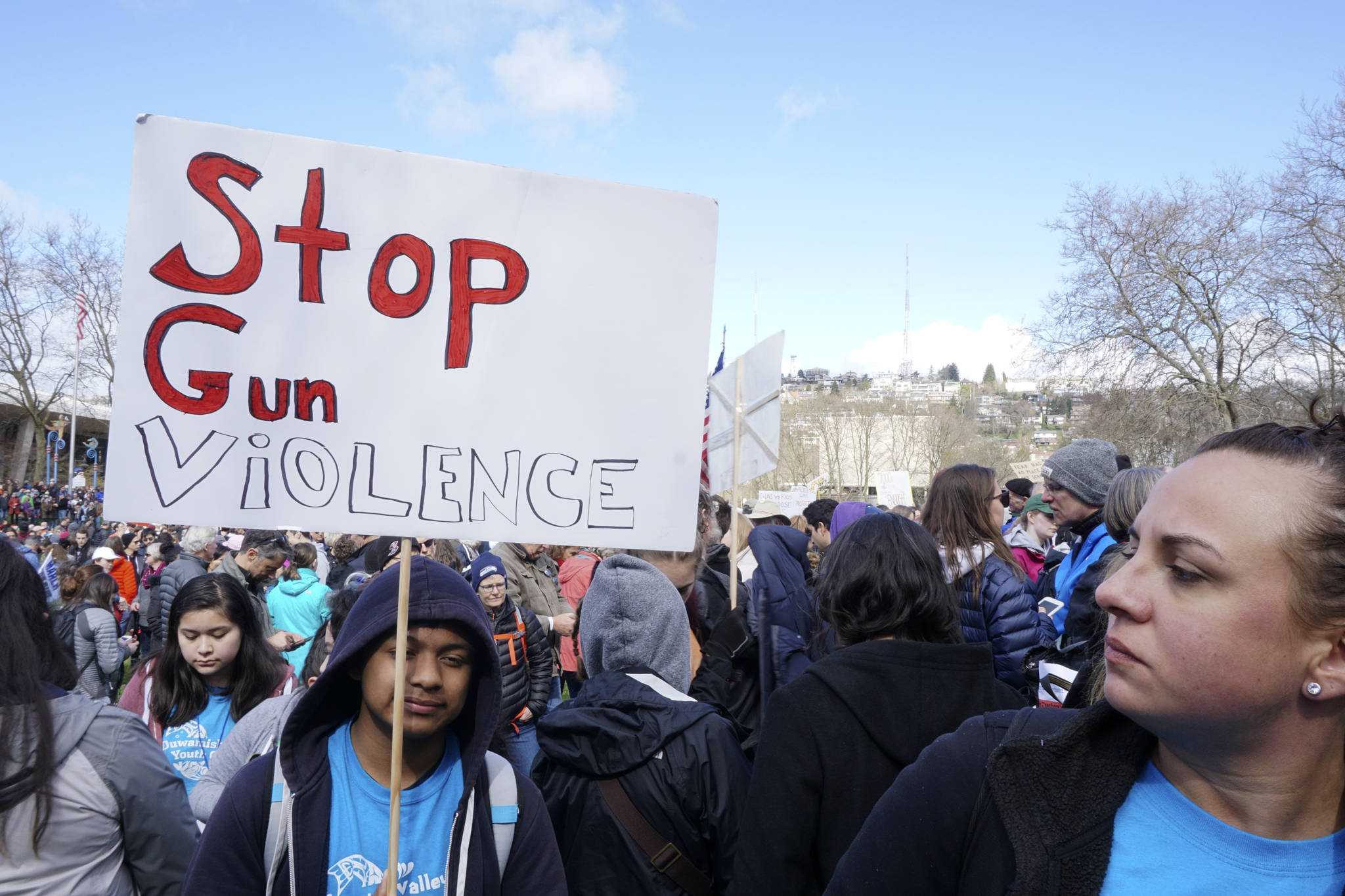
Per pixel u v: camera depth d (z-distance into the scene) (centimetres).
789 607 347
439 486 203
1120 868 103
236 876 156
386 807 164
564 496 212
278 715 265
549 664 485
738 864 205
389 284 200
